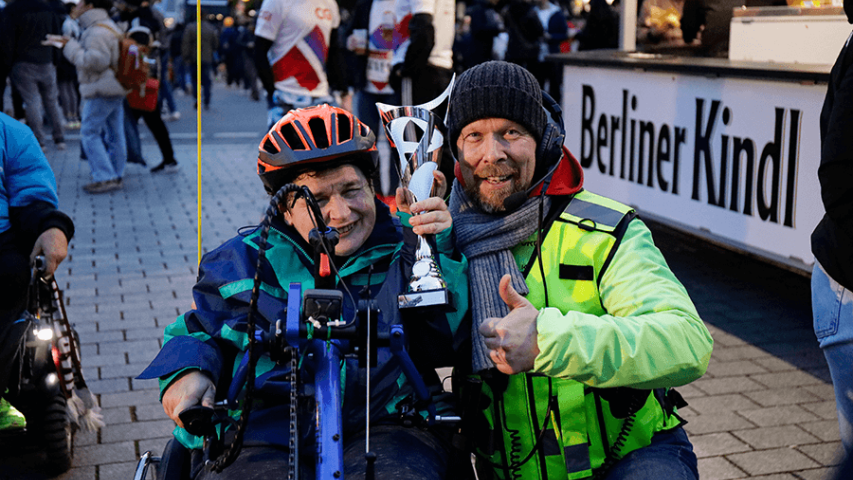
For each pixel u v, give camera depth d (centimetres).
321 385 161
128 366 427
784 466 325
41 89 1036
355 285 191
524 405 180
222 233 677
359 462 168
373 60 689
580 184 190
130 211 750
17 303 296
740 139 474
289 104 659
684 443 186
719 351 437
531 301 182
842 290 190
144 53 834
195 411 160
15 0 980
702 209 510
